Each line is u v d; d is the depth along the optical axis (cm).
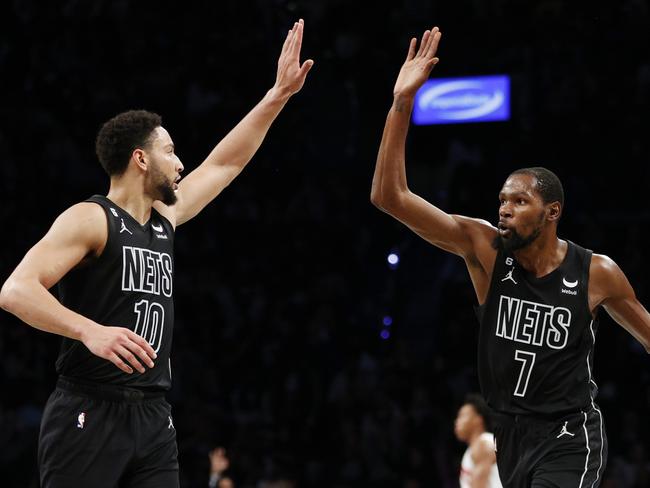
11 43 1694
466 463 861
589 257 511
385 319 1551
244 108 1667
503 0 1612
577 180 1525
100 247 450
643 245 1435
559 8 1568
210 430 1294
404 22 1664
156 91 1675
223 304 1519
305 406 1359
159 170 470
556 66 1560
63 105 1667
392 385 1359
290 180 1689
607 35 1543
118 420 446
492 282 514
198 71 1691
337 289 1548
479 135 1630
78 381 449
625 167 1515
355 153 1689
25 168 1603
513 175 511
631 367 1323
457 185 1532
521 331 505
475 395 870
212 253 1603
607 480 1128
